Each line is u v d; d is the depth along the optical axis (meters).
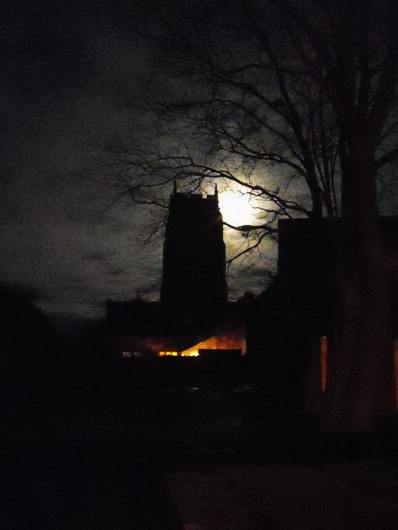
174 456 13.91
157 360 34.47
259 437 16.67
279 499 8.61
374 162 15.66
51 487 10.71
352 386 15.56
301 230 20.28
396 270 19.11
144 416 21.36
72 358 33.09
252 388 29.08
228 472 10.61
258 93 16.45
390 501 8.34
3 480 11.13
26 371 27.91
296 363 24.73
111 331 41.84
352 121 15.33
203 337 41.88
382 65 15.51
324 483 9.58
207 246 17.66
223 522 7.66
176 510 8.29
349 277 15.66
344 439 14.98
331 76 15.27
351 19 15.03
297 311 23.92
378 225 15.59
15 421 18.83
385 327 15.64
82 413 21.52
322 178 16.23
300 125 16.36
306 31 14.91
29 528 8.41
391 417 17.64
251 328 32.03
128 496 10.18
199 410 22.97
